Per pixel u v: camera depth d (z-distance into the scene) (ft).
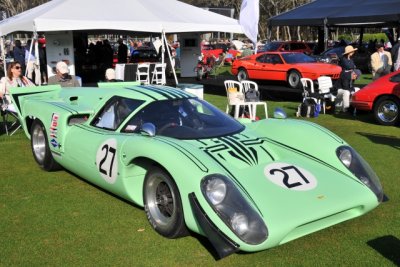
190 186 10.30
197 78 61.62
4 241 11.75
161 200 11.88
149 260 10.72
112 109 14.78
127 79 45.34
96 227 12.61
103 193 15.43
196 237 11.91
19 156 20.76
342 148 12.78
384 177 17.12
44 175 17.60
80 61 56.90
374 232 12.22
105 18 35.53
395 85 28.45
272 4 158.20
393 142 23.56
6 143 23.53
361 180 12.00
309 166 12.32
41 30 33.42
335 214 10.94
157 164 11.53
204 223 9.87
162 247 11.37
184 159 10.80
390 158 20.04
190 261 10.67
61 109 16.38
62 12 34.83
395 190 15.61
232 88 29.43
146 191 12.14
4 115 25.55
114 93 15.11
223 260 10.70
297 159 12.66
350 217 11.44
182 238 11.84
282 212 10.14
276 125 14.29
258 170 11.63
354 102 30.89
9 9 129.80
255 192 10.61
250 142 13.01
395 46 39.81
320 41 74.38
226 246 9.61
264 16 179.63
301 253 11.05
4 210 13.92
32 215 13.52
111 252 11.12
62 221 13.05
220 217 9.76
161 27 37.55
